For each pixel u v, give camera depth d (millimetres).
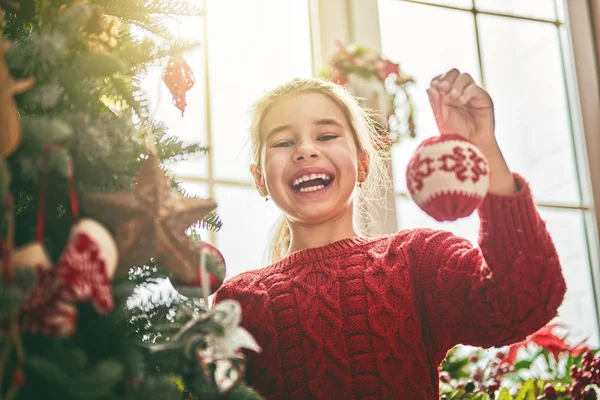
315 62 2344
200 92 2213
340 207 1476
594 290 2473
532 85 2580
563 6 2688
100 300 890
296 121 1502
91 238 902
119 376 885
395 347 1341
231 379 1058
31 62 1015
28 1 1153
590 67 2609
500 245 1205
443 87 1193
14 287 866
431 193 1116
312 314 1369
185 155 1394
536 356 2094
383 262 1402
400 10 2473
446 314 1350
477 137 1196
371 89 2152
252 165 1635
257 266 2119
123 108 1229
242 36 2309
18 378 863
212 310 1066
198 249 1168
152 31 1296
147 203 1035
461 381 1910
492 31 2574
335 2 2377
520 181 1222
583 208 2531
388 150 2074
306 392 1329
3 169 905
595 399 1717
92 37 1144
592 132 2562
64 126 952
